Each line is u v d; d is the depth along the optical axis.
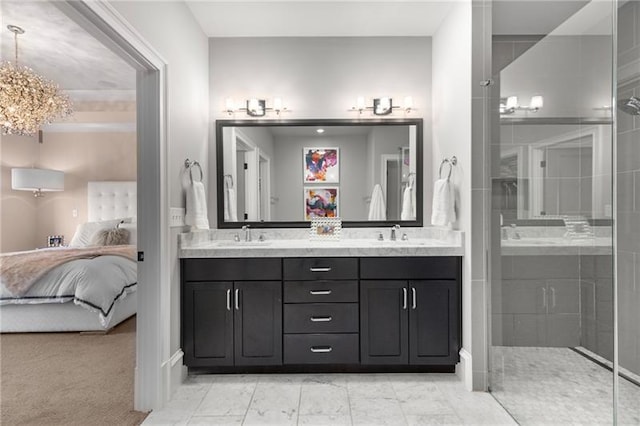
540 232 2.05
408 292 2.42
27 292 3.22
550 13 2.42
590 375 1.83
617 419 1.76
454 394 2.21
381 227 3.04
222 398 2.17
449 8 2.63
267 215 3.06
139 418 1.97
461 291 2.43
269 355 2.42
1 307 3.29
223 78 3.04
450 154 2.64
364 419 1.95
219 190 3.03
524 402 1.99
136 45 1.82
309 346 2.42
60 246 5.03
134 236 4.92
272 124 3.04
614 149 1.93
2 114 3.27
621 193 1.91
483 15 2.28
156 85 2.08
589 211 1.96
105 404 2.11
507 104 2.20
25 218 5.21
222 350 2.41
